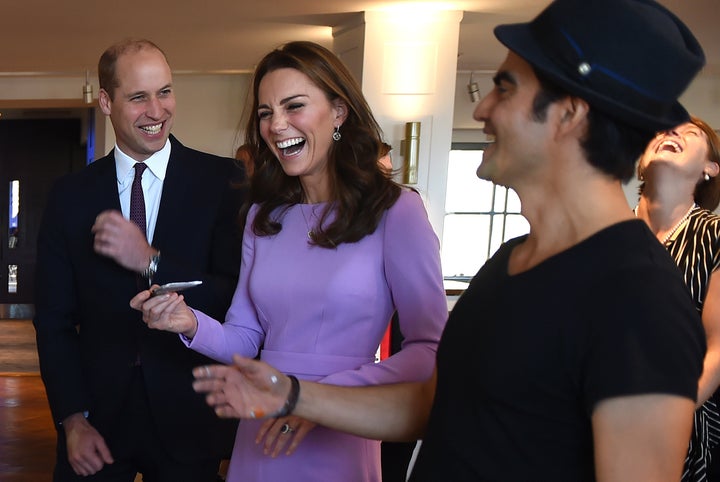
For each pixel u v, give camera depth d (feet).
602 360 2.65
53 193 6.84
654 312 2.60
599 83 2.81
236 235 6.66
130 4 16.78
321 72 5.09
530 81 3.01
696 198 6.59
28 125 34.83
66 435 6.42
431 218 17.95
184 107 26.22
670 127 2.84
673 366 2.53
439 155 17.89
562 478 2.88
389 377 4.72
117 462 6.68
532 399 2.91
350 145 5.23
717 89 23.71
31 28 19.27
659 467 2.54
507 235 26.71
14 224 34.76
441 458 3.29
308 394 3.84
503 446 3.00
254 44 21.22
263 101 5.19
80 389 6.54
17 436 15.56
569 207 3.00
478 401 3.09
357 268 5.03
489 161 3.21
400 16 17.51
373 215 5.04
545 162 3.03
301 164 5.18
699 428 5.61
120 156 6.77
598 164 2.92
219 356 5.39
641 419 2.55
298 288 5.12
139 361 6.55
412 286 4.93
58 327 6.64
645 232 2.88
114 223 5.55
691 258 5.97
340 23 18.75
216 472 6.86
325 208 5.22
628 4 2.81
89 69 25.48
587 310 2.76
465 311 3.38
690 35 3.00
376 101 17.75
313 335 5.06
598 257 2.83
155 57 6.59
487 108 3.20
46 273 6.72
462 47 21.06
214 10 17.37
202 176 6.87
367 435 3.96
